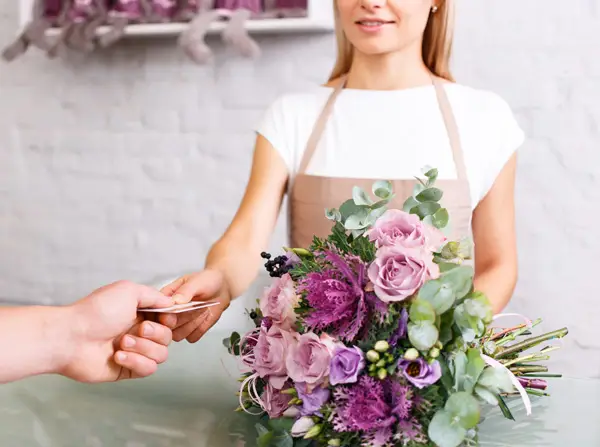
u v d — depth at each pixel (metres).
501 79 2.34
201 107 2.69
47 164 2.93
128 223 2.83
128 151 2.80
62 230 2.93
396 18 1.39
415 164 1.48
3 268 3.02
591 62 2.27
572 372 2.34
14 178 2.98
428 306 0.74
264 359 0.84
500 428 0.87
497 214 1.50
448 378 0.77
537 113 2.32
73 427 0.84
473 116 1.51
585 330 2.33
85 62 2.83
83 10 2.51
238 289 1.34
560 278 2.34
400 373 0.75
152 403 0.94
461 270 0.76
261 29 2.40
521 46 2.31
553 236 2.33
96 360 0.89
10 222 3.00
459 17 2.35
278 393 0.83
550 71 2.30
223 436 0.81
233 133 2.66
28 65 2.91
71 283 2.94
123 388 1.00
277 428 0.79
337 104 1.55
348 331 0.78
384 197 0.89
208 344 1.27
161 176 2.77
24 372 0.83
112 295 0.89
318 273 0.82
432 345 0.75
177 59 2.70
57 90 2.88
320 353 0.77
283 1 2.35
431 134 1.49
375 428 0.76
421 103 1.52
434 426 0.73
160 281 1.57
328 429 0.78
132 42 2.76
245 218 1.48
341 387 0.77
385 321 0.77
